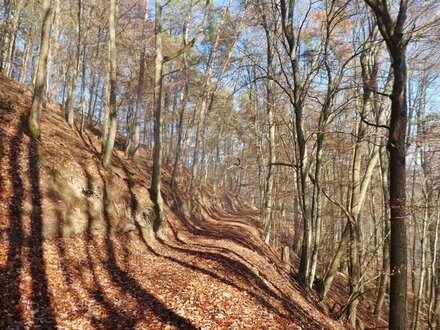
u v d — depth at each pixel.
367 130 14.73
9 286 7.41
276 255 22.34
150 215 15.91
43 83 14.09
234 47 25.83
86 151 16.48
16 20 22.98
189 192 27.36
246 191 68.88
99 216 13.01
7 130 12.81
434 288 19.92
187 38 24.22
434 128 15.70
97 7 23.19
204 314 7.96
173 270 11.08
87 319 7.03
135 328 6.91
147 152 36.94
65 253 10.17
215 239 18.55
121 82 30.19
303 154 14.24
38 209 10.95
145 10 24.50
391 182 7.45
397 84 7.46
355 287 14.20
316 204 14.84
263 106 25.61
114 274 9.92
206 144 41.34
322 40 16.31
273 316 8.92
